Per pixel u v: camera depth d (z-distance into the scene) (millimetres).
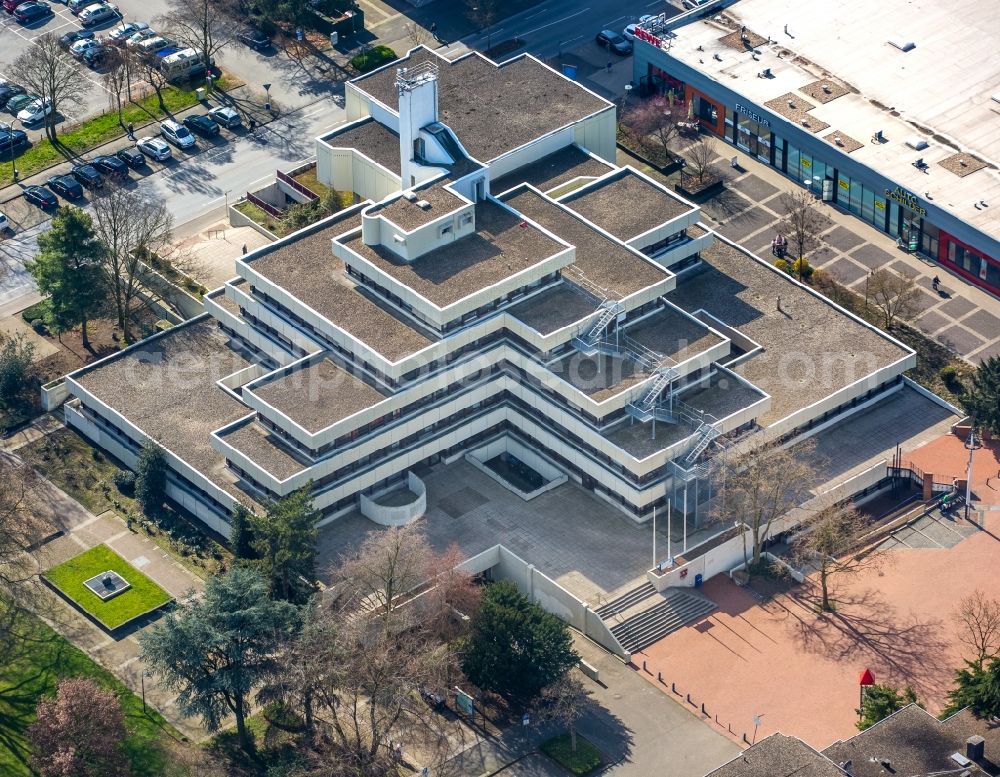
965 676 194875
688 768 198250
